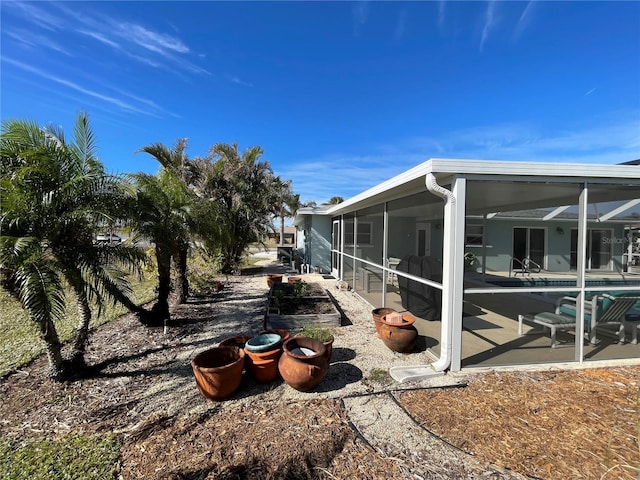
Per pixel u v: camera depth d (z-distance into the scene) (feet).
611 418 8.63
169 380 11.41
